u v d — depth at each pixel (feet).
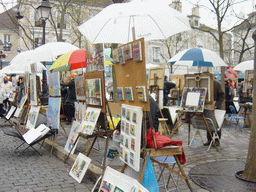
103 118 16.19
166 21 16.26
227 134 29.09
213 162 18.61
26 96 31.65
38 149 24.82
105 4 74.64
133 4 14.07
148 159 11.65
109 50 30.19
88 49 18.24
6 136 31.14
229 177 15.66
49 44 26.50
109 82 40.37
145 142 11.79
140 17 17.33
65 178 16.66
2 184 15.66
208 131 22.54
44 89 33.19
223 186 14.35
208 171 16.71
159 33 16.79
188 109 22.97
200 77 23.04
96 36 16.83
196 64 32.86
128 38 17.93
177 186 13.64
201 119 22.91
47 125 24.76
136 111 11.49
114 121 18.90
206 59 24.64
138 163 11.19
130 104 12.45
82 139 27.32
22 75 37.68
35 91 26.71
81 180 15.79
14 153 23.26
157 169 16.89
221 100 24.57
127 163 12.14
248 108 34.88
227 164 18.12
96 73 16.33
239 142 25.18
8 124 40.29
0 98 43.73
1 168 18.78
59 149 22.44
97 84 16.12
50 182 15.94
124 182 11.57
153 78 27.32
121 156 12.89
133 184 10.98
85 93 17.83
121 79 13.01
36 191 14.60
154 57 120.37
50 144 24.70
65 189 14.88
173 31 16.19
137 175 12.83
